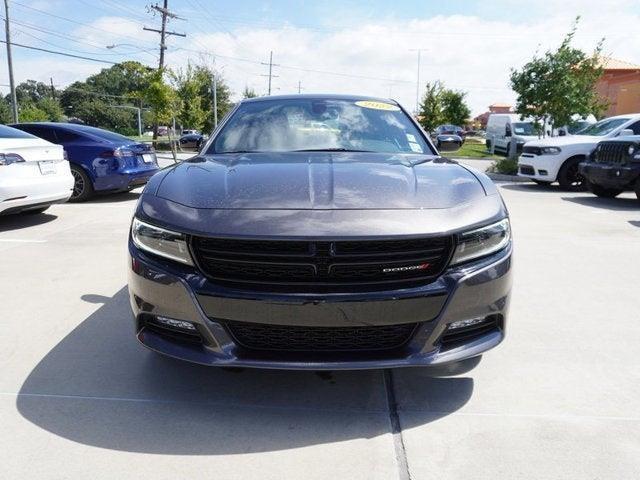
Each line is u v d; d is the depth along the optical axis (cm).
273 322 226
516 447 225
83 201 922
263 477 205
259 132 370
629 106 2973
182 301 232
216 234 225
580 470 210
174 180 274
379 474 207
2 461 213
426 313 231
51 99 8769
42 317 366
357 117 389
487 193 268
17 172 639
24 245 578
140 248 248
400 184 262
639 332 349
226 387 272
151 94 2562
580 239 624
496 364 302
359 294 225
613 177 895
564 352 318
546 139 1195
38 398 260
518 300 411
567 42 1516
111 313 374
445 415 249
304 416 247
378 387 274
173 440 228
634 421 245
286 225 226
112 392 266
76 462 213
